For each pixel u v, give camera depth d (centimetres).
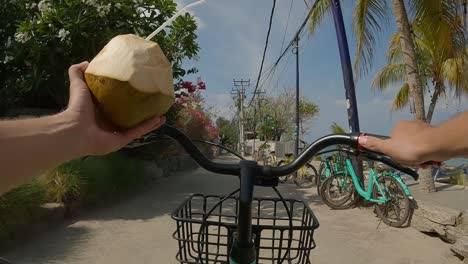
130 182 868
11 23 763
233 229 165
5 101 829
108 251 479
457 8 859
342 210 769
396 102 1579
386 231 616
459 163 1284
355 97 845
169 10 742
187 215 190
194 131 1650
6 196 470
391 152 114
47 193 591
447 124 104
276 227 159
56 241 505
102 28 702
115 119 96
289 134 4016
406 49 845
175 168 1452
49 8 668
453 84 1241
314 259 488
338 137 139
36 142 83
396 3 851
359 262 482
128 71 91
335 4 866
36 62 720
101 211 684
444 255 512
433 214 586
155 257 464
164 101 97
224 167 151
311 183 1115
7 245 470
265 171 151
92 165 724
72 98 93
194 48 789
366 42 988
